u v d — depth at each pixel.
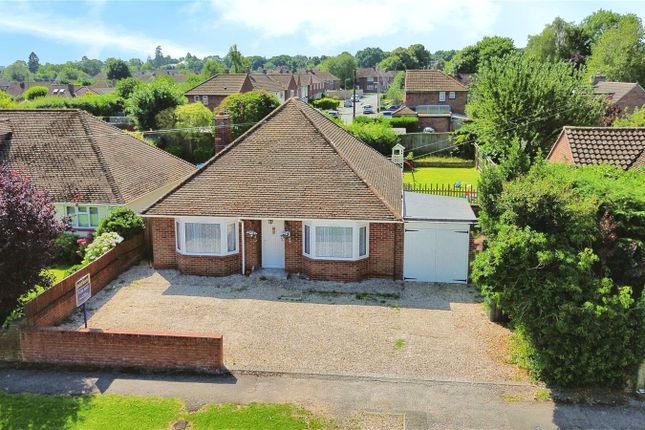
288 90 109.69
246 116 58.75
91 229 27.95
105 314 20.39
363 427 13.84
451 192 38.31
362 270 23.56
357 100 132.12
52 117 32.12
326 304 21.22
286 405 14.76
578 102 39.16
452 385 15.69
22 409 14.59
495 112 40.03
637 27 81.81
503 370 16.42
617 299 14.73
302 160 25.30
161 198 24.28
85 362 16.95
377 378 16.08
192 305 21.19
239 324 19.59
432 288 22.77
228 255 24.05
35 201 17.80
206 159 56.78
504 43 115.62
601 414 14.30
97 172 28.97
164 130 56.00
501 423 13.96
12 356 17.22
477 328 19.16
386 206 23.03
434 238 23.03
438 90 80.75
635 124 37.97
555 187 16.00
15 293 17.36
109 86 157.62
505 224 16.47
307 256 23.67
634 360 14.97
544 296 15.09
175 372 16.47
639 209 16.20
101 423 14.02
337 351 17.66
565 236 15.81
